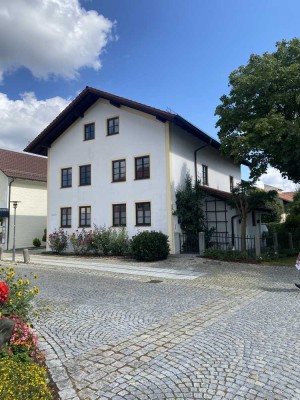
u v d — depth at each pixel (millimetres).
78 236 19406
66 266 14086
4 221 26312
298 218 22438
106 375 3797
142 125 18203
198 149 20250
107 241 18000
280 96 13984
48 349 4625
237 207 16734
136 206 18141
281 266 12805
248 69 15500
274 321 5824
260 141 13695
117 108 19266
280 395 3303
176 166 17797
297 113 14867
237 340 4867
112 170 19188
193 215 17328
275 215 27078
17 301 4547
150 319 6000
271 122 13297
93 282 10117
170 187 17016
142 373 3832
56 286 9438
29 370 3066
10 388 2676
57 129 21328
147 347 4633
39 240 27469
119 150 18984
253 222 21500
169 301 7465
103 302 7402
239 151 14219
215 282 9883
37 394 2814
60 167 21547
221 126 16188
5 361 3115
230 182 25531
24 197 27641
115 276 11328
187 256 15797
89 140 20344
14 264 15188
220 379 3652
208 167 21766
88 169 20391
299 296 7898
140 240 15133
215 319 5969
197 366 3990
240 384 3533
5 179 26828
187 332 5250
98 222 19469
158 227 17188
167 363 4090
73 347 4699
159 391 3412
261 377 3691
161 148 17453
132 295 8164
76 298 7832
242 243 16016
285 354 4332
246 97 15367
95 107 20266
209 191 18562
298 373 3789
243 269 12195
